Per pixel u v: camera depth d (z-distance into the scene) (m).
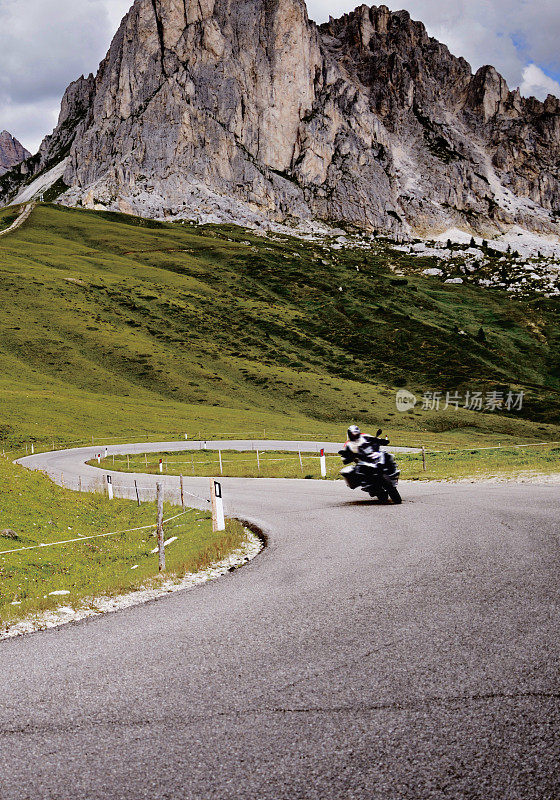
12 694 4.42
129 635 5.78
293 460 44.22
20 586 10.67
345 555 8.79
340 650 4.75
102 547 15.70
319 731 3.45
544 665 4.12
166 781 3.04
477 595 5.96
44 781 3.14
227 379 107.69
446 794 2.76
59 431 67.25
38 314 121.00
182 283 170.38
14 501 19.42
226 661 4.73
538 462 21.73
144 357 109.94
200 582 8.61
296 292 182.50
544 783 2.79
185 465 44.81
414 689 3.91
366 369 129.00
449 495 15.30
